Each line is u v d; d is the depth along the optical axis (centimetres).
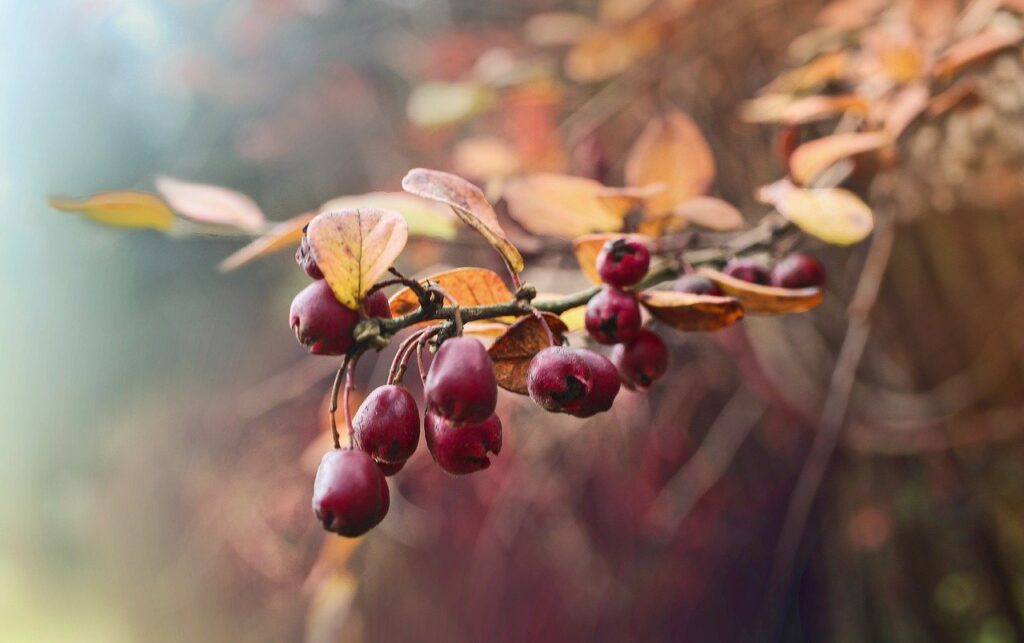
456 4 65
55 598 86
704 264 25
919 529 51
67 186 77
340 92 67
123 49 71
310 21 68
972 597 50
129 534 74
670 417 49
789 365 48
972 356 46
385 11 67
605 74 51
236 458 58
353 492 18
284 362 67
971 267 44
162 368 74
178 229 27
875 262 33
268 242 24
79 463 83
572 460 47
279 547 53
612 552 50
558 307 21
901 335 47
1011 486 49
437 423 19
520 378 20
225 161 73
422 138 61
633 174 26
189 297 73
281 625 59
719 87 48
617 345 22
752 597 52
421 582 51
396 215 19
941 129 33
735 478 52
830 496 52
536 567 50
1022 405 45
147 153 75
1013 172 33
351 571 37
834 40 38
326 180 69
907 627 51
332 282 18
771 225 26
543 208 26
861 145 26
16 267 81
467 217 20
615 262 21
